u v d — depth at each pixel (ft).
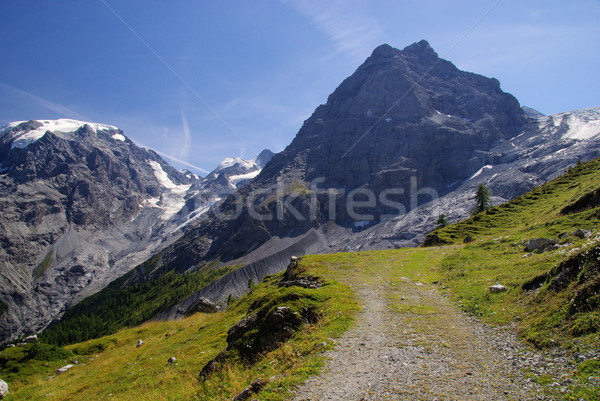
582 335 47.21
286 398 45.16
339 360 56.29
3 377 128.26
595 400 34.78
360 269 154.10
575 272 61.05
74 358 152.35
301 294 90.43
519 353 51.08
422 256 179.73
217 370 68.95
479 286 94.22
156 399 70.54
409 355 56.34
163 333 164.55
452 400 40.68
